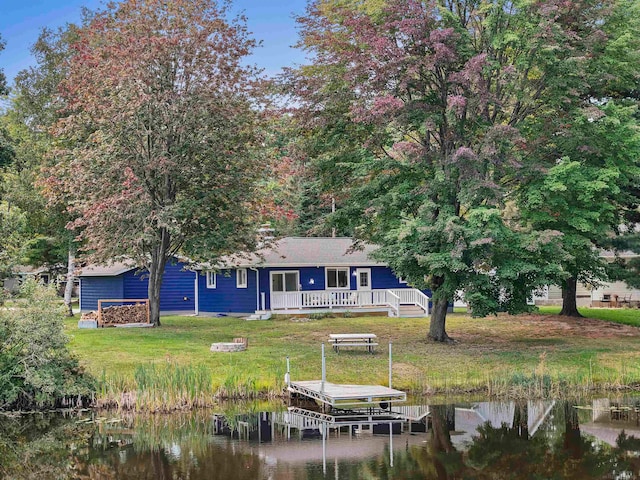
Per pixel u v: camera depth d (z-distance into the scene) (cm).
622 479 1369
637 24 2588
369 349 2514
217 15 3177
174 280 4462
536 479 1374
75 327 3334
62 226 3938
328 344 2686
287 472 1430
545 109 2589
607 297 4597
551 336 2944
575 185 2392
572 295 3656
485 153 2283
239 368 2217
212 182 3148
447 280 2462
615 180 2594
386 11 2480
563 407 1975
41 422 1858
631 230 3120
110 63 3008
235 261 3912
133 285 4316
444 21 2455
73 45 3194
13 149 3023
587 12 2525
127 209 2941
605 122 2423
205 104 3047
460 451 1572
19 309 1970
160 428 1795
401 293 4072
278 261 3956
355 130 2725
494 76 2506
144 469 1471
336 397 1814
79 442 1678
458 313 4047
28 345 1942
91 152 2988
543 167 2403
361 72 2481
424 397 2094
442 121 2466
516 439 1658
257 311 3847
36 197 3731
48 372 1931
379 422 1842
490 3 2420
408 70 2339
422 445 1622
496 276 2514
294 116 2706
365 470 1443
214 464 1494
